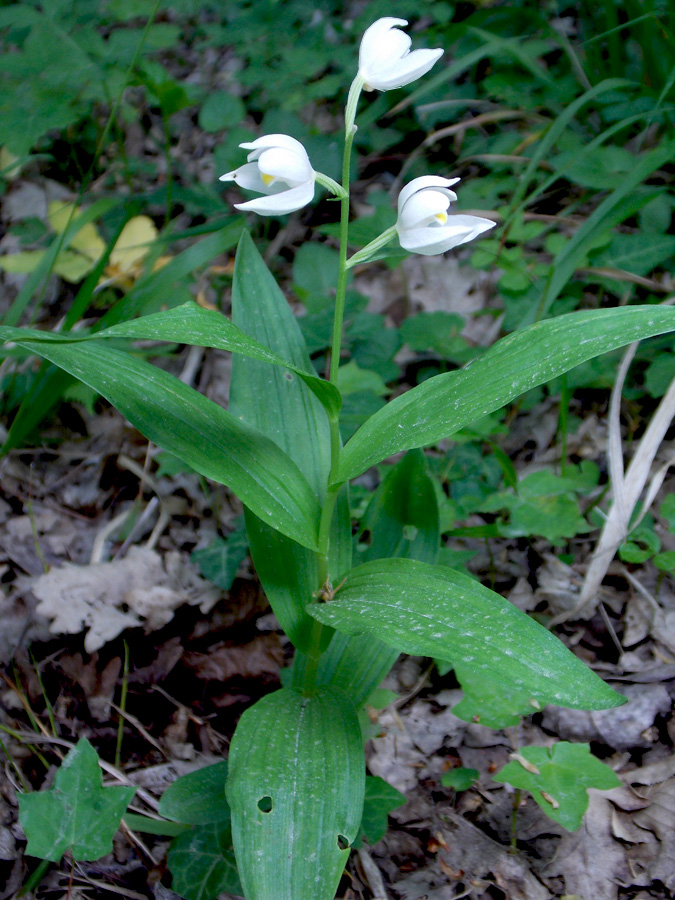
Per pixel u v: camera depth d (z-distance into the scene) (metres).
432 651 0.27
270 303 0.34
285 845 0.27
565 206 0.57
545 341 0.27
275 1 0.70
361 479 0.46
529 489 0.40
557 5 0.67
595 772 0.31
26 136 0.55
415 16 0.70
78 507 0.46
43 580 0.41
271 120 0.62
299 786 0.28
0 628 0.41
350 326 0.50
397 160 0.65
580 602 0.39
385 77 0.27
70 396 0.46
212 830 0.33
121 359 0.30
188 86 0.68
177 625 0.41
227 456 0.30
